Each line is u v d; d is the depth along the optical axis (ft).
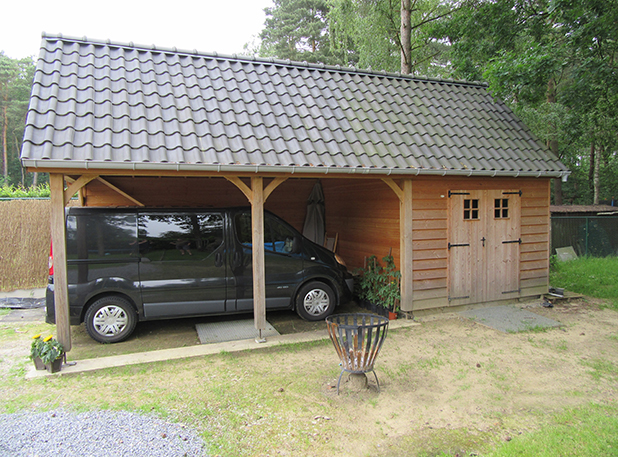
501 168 24.02
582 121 35.45
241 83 23.75
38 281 30.14
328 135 21.80
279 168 18.34
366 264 27.25
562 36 33.94
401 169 21.08
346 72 28.81
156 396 14.20
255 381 15.48
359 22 50.08
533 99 33.53
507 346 19.40
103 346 19.33
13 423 12.28
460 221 24.81
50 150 15.48
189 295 20.71
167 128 18.69
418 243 23.59
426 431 12.12
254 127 20.58
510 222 26.53
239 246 21.62
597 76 29.71
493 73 29.86
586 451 10.87
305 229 33.01
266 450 11.07
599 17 28.17
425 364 17.22
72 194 16.39
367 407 13.53
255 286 19.40
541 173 25.08
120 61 21.97
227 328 21.79
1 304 26.50
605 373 16.40
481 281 25.70
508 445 11.17
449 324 22.63
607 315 24.54
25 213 29.84
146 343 19.74
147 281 20.02
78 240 19.24
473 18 36.83
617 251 51.44
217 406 13.51
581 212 56.39
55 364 15.98
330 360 17.57
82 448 10.98
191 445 11.23
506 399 14.20
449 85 31.63
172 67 23.24
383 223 25.55
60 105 17.99
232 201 30.76
